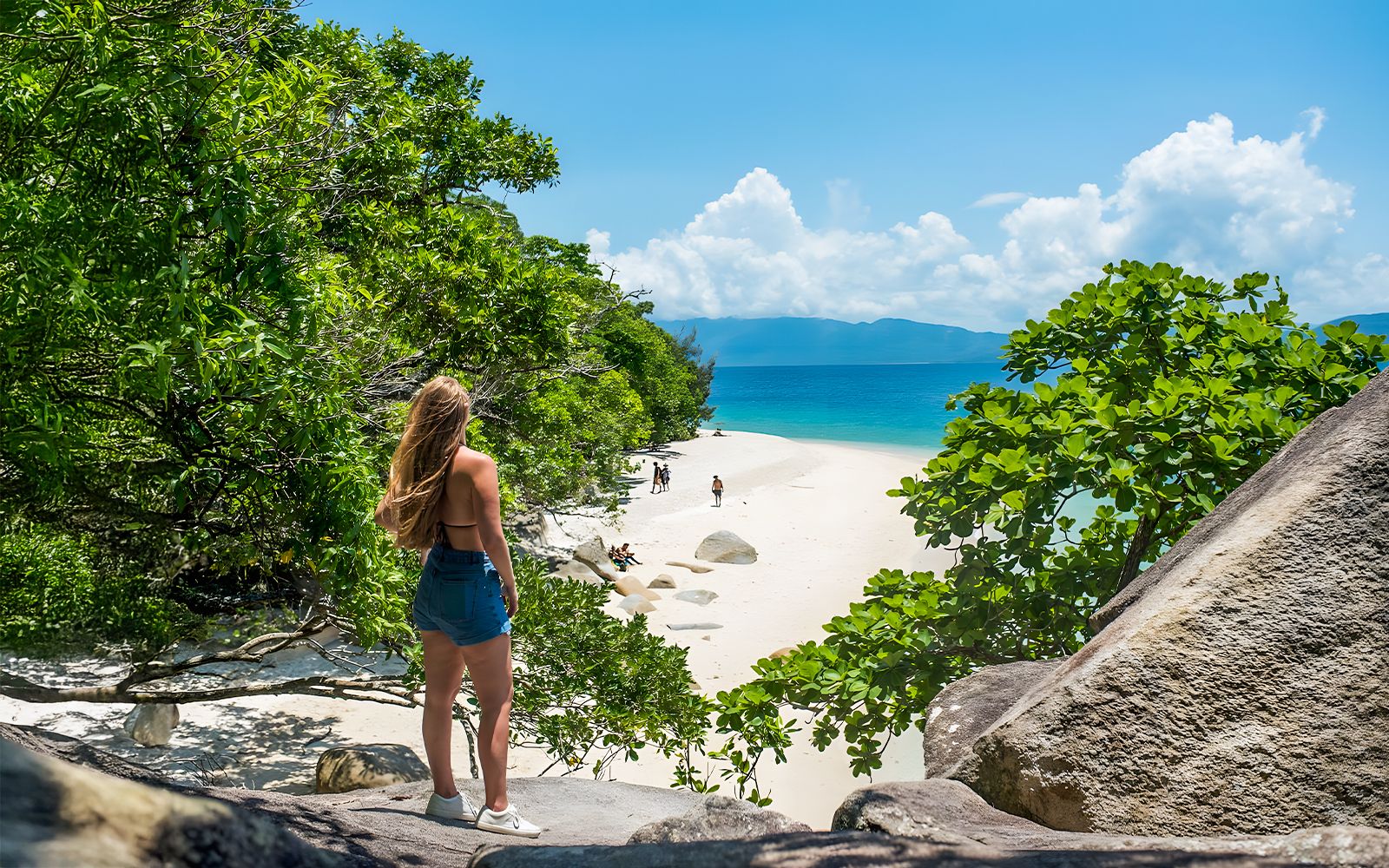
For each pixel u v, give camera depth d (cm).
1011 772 316
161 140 431
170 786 332
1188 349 857
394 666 1878
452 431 362
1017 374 902
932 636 779
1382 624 303
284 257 498
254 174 517
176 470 560
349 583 588
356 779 1020
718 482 4331
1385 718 292
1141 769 303
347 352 872
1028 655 773
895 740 1730
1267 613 311
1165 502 739
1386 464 321
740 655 2259
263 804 331
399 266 1088
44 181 430
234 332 454
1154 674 310
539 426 1535
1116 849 213
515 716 1034
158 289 422
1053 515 754
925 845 208
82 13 409
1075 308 902
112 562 826
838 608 2695
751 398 18738
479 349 1140
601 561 2905
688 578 3047
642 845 224
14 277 394
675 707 1034
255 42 527
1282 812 289
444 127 1430
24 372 419
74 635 814
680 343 8162
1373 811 283
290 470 568
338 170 850
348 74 1036
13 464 516
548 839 394
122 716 1577
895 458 6519
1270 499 338
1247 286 877
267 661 1850
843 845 209
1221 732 302
